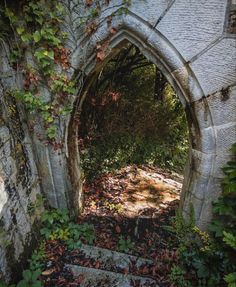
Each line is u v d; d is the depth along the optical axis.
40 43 2.51
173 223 3.31
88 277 2.74
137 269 2.86
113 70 4.62
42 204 3.21
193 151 2.75
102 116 4.79
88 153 4.47
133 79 5.29
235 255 2.59
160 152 5.20
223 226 2.69
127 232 3.41
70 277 2.73
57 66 2.62
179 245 2.99
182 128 5.62
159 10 2.23
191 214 2.84
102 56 2.53
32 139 2.97
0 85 2.39
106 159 4.64
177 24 2.24
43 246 3.02
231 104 2.41
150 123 5.14
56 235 3.13
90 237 3.20
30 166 2.94
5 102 2.46
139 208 3.88
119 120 4.93
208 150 2.60
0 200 2.29
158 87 5.37
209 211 2.88
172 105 5.50
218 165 2.65
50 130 2.83
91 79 2.90
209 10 2.13
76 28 2.45
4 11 2.33
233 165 2.56
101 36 2.45
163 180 4.64
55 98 2.77
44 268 2.80
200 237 2.94
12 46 2.52
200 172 2.72
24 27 2.46
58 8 2.34
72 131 3.16
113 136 4.81
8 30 2.45
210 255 2.65
